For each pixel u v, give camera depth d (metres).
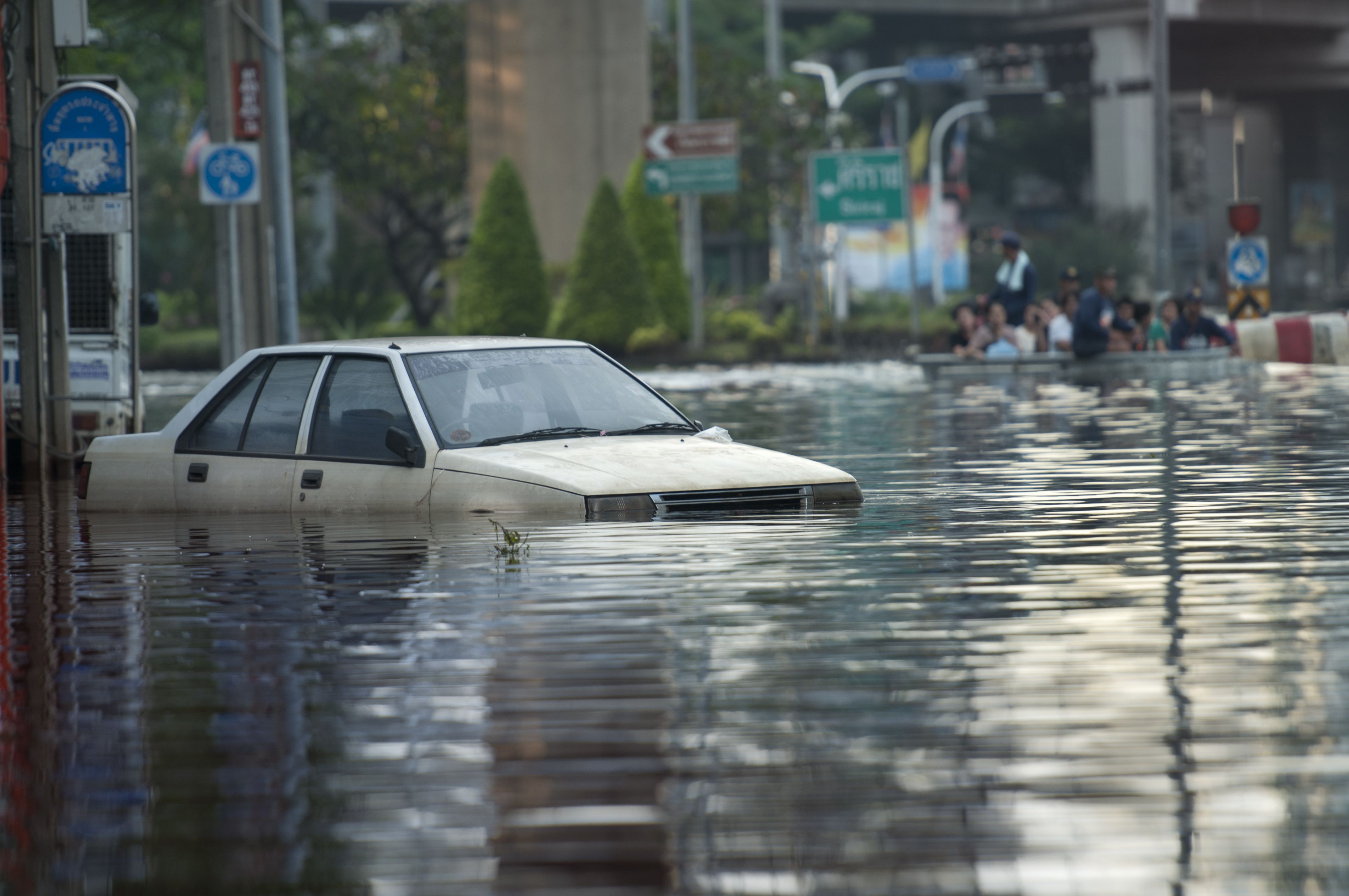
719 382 86.50
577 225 149.62
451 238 193.00
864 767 12.54
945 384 76.69
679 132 141.88
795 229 195.50
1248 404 55.56
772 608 18.92
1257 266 86.44
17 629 18.86
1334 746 12.83
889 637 17.16
